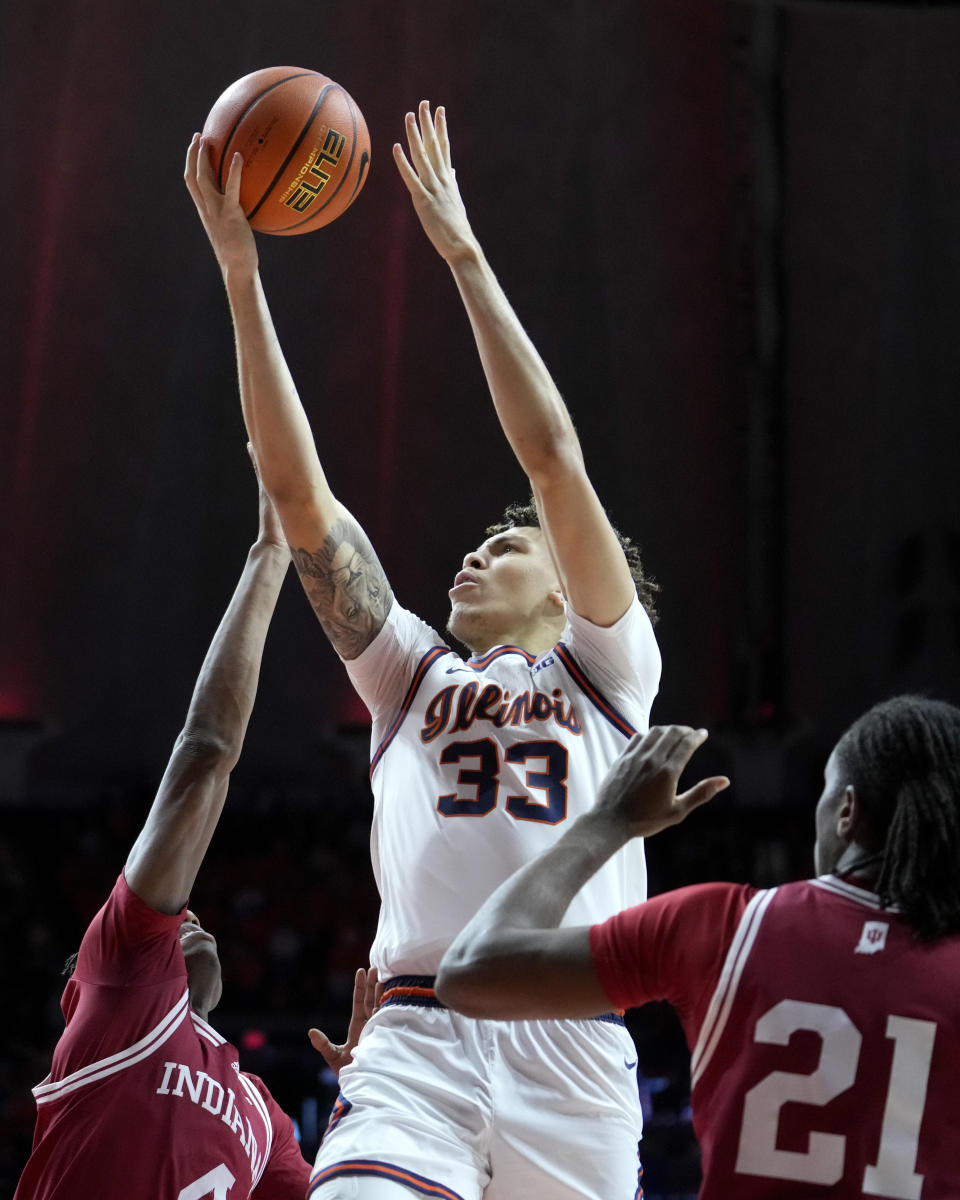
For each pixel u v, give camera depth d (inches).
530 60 815.7
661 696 873.5
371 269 832.9
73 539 833.5
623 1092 145.0
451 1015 143.3
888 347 863.7
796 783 870.4
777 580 874.1
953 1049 98.5
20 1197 160.6
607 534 156.1
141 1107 158.4
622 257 843.4
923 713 111.3
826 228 848.9
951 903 103.8
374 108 815.7
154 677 852.6
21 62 781.3
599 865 111.3
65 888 783.1
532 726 155.6
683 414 858.8
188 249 817.5
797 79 831.7
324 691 864.9
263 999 691.4
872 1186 95.8
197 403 839.7
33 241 802.2
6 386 811.4
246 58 797.9
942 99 835.4
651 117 829.8
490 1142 138.9
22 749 831.7
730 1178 99.0
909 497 872.9
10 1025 669.9
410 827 153.1
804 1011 100.9
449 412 847.1
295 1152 180.5
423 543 849.5
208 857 791.1
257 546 187.6
